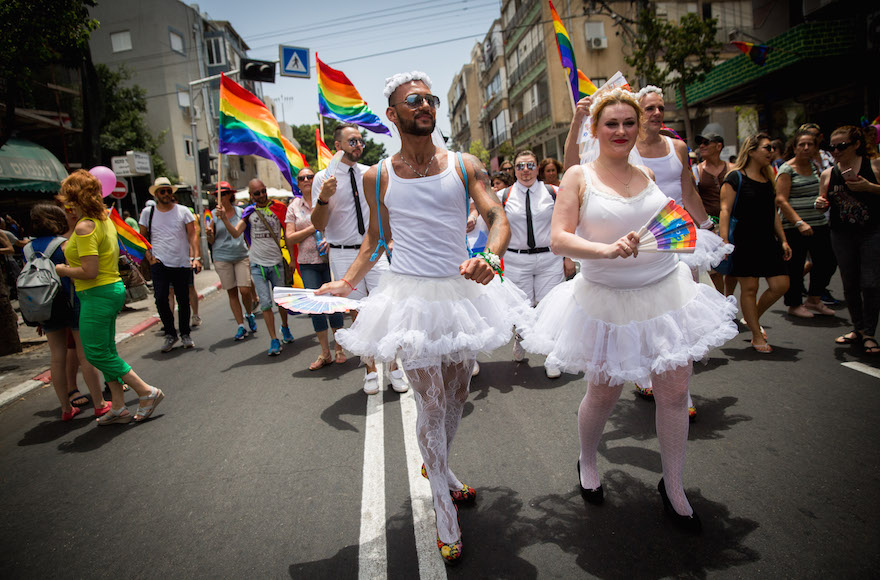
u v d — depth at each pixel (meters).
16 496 3.25
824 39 12.18
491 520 2.56
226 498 3.01
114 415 4.31
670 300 2.28
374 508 2.76
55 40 7.47
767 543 2.21
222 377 5.43
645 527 2.39
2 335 6.83
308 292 2.49
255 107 6.68
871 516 2.32
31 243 4.32
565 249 2.17
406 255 2.36
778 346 4.73
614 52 24.03
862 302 4.49
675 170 3.54
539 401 4.03
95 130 12.61
